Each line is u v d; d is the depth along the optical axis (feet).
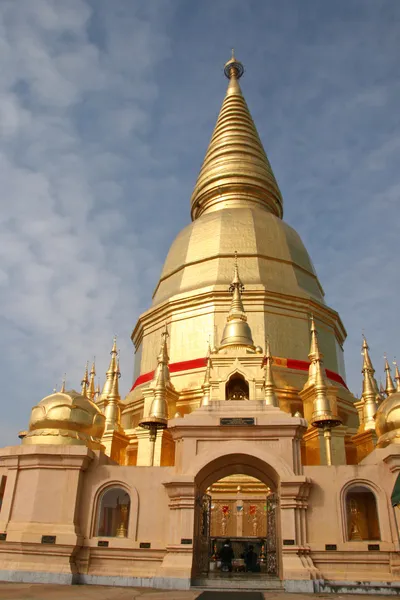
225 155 182.70
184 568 67.21
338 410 133.80
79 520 74.84
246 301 139.54
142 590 64.08
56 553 71.00
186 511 71.05
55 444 79.92
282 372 130.41
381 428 82.89
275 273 148.66
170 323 143.54
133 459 123.95
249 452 73.56
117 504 76.84
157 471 76.79
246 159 180.86
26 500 75.10
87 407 84.74
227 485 107.55
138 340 163.94
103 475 77.25
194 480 71.77
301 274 156.04
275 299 140.36
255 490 106.63
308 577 65.87
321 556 70.18
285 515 70.59
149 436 110.73
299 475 71.97
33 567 70.28
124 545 72.38
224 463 76.95
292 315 141.08
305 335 139.74
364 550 69.92
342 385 144.46
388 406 82.74
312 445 113.19
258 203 176.14
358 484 74.02
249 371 108.58
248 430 75.41
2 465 78.28
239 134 187.32
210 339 134.00
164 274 163.32
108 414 125.80
